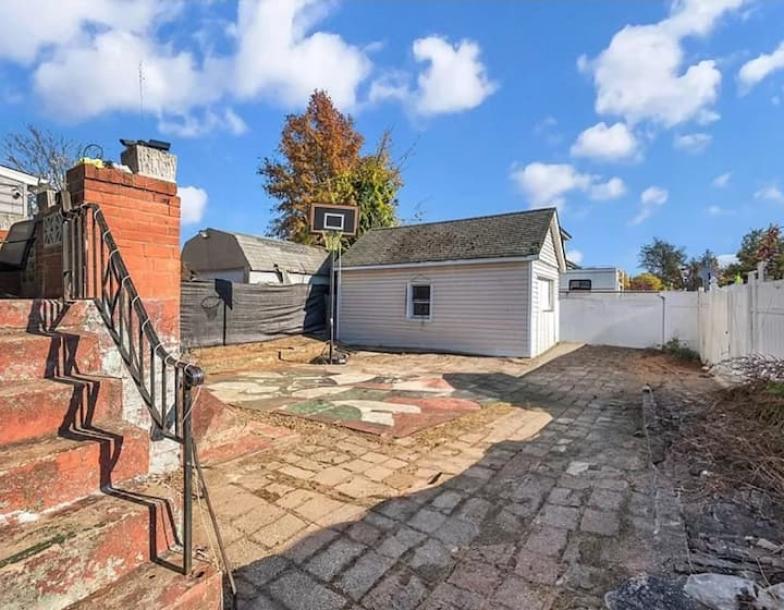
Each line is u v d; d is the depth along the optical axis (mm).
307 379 7738
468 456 3807
